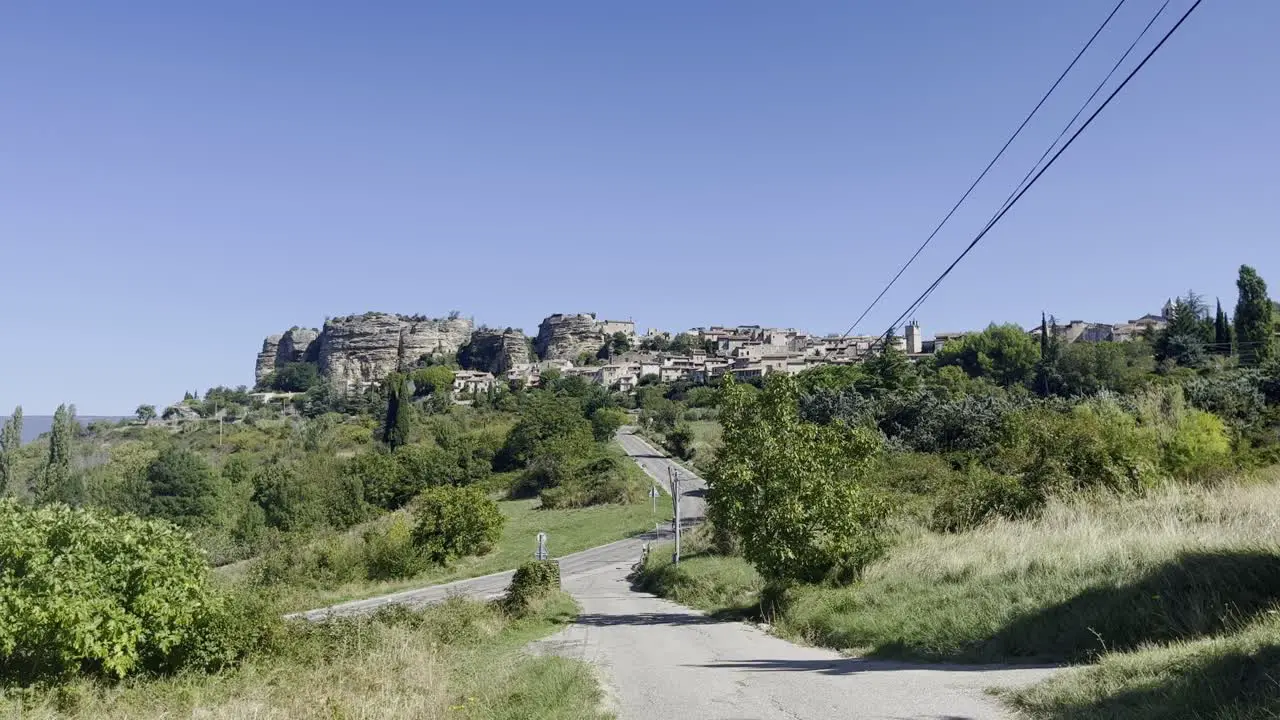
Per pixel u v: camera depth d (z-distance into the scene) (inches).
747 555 861.2
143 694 469.4
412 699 370.0
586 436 4003.4
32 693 443.5
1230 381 1733.5
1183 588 397.4
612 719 324.5
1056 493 868.6
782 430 874.1
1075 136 359.9
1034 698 290.4
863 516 839.7
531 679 413.1
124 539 529.7
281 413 7362.2
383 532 2095.2
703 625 801.6
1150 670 284.2
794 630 652.1
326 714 364.5
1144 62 306.0
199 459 3203.7
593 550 2433.6
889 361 2864.2
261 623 609.6
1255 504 582.6
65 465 3582.7
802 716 306.5
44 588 475.2
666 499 3203.7
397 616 786.8
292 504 3120.1
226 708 407.8
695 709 338.3
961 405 2159.2
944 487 1139.3
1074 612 418.3
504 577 1915.6
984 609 473.7
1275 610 334.6
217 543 2832.2
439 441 4220.0
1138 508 673.0
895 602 578.2
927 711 295.9
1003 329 4284.0
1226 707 227.8
